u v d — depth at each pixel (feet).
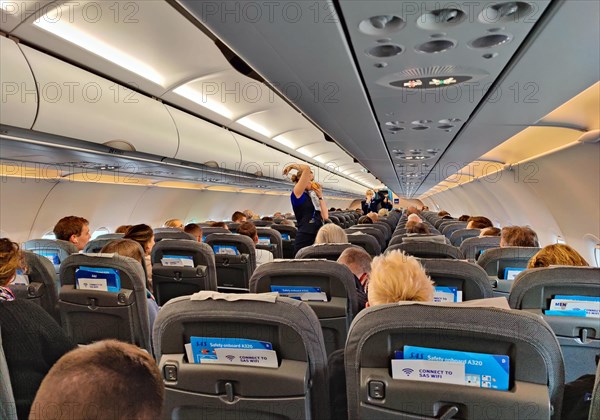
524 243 14.53
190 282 15.60
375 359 4.71
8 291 7.72
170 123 19.38
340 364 6.64
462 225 30.04
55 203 26.63
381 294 6.02
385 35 6.38
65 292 11.05
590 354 8.46
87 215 30.53
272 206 77.20
